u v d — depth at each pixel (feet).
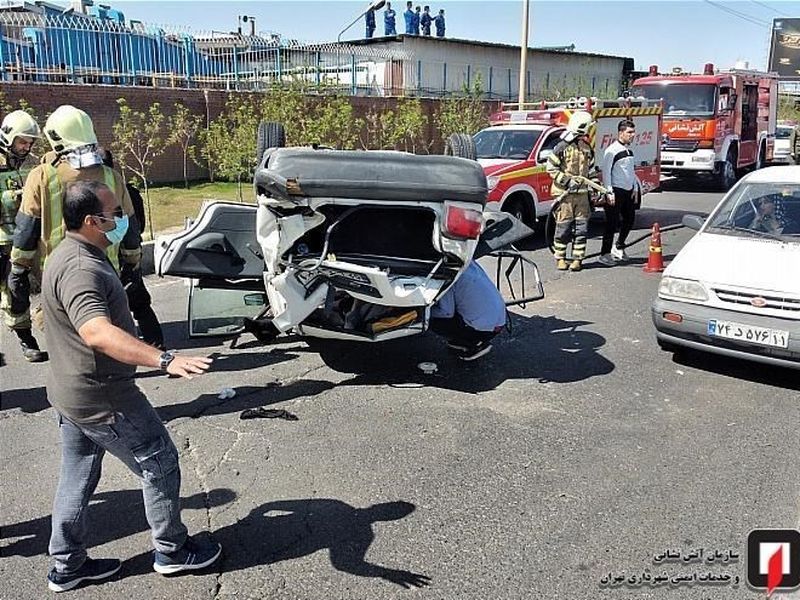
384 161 16.15
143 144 51.03
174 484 10.62
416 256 17.84
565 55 104.88
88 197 9.59
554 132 39.29
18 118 18.58
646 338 22.62
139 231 19.98
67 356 9.73
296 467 14.39
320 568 11.28
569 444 15.40
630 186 32.86
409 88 80.59
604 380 19.07
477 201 16.29
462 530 12.28
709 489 13.60
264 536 12.10
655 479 13.96
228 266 20.01
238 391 18.17
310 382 18.81
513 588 10.84
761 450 15.17
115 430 10.03
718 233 21.06
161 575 11.10
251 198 49.29
